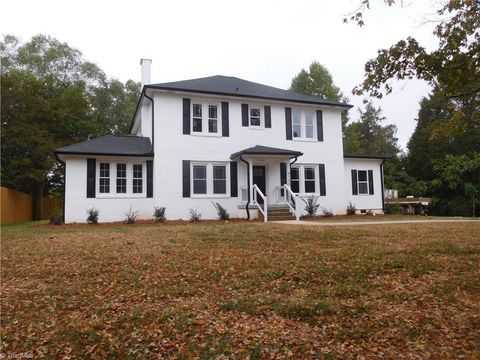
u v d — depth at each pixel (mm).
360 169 22781
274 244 9180
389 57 5574
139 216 17656
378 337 4137
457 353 3756
